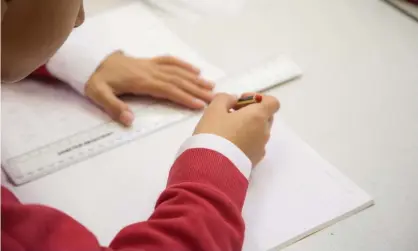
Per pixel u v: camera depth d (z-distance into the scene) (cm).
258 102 62
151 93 70
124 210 57
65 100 70
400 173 62
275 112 64
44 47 44
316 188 59
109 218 56
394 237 55
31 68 46
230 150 54
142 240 46
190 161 52
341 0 91
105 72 70
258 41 83
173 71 71
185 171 52
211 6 89
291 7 90
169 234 46
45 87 72
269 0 91
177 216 47
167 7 88
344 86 75
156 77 70
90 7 86
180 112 69
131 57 73
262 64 78
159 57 73
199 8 88
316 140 66
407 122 69
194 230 45
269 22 87
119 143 65
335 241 55
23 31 42
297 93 73
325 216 56
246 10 89
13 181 59
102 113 69
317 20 87
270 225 55
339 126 68
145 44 80
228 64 78
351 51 81
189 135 66
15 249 38
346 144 66
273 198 58
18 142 64
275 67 77
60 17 42
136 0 89
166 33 83
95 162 62
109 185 60
